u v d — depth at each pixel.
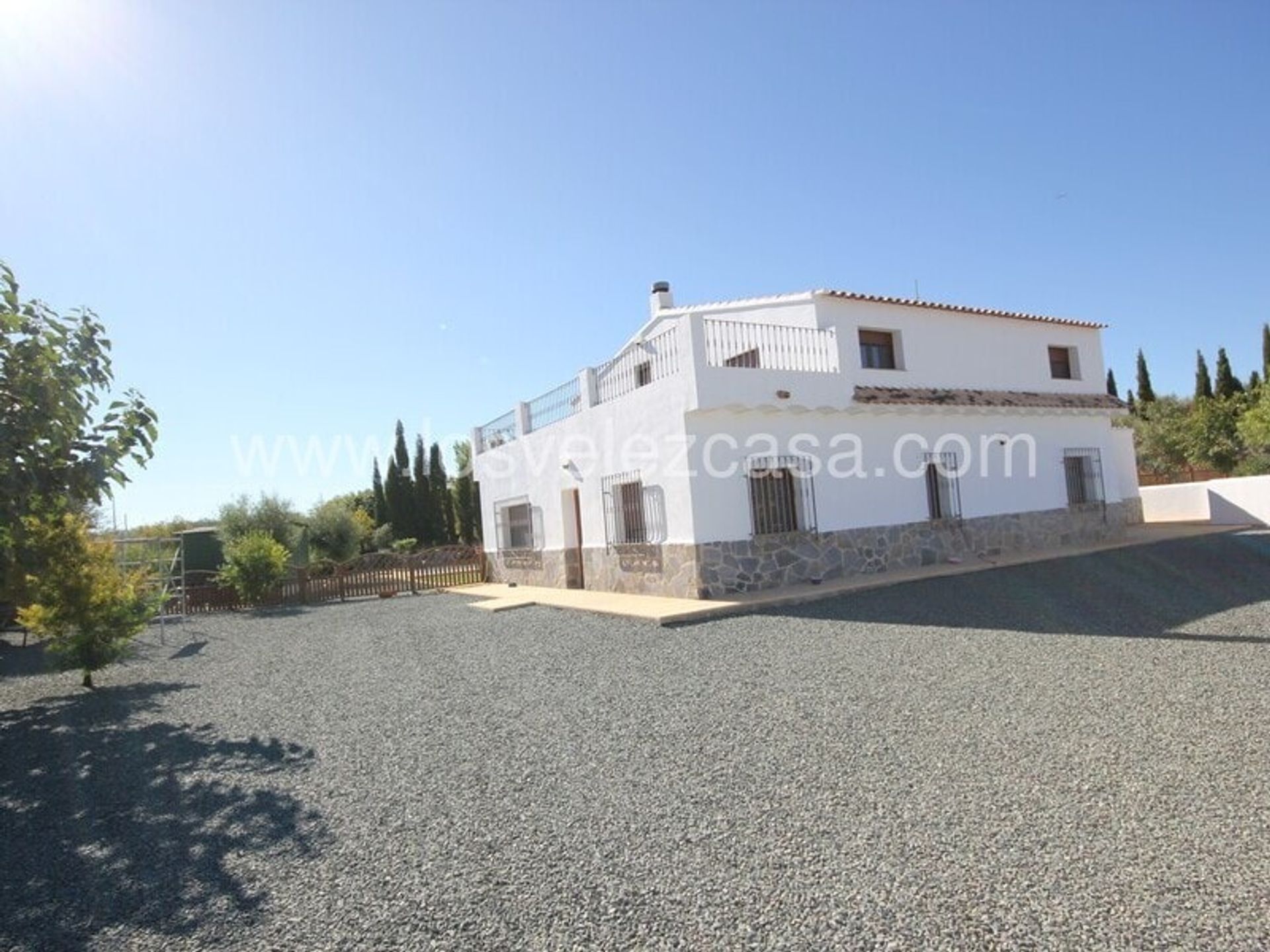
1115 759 3.82
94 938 2.77
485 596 16.03
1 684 9.49
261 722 6.24
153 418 6.87
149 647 11.90
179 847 3.65
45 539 8.46
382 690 7.17
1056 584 10.48
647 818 3.51
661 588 11.93
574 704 5.93
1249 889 2.49
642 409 12.31
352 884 3.07
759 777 3.94
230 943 2.66
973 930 2.36
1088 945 2.23
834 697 5.46
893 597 10.20
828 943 2.35
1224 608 8.04
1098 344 17.41
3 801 4.61
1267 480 18.20
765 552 11.66
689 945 2.40
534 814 3.70
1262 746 3.87
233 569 17.91
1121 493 20.36
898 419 13.55
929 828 3.14
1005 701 5.05
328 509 28.23
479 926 2.63
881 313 13.69
